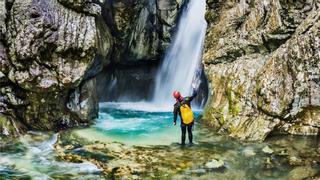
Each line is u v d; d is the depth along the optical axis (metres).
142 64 20.34
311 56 12.05
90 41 13.35
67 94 13.70
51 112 13.17
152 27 19.00
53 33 12.73
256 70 13.23
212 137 12.20
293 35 12.91
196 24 18.19
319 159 9.77
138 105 19.45
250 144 11.30
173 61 19.20
